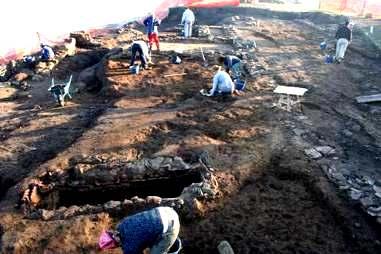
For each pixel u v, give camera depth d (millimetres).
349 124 10570
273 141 9578
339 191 7934
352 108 11492
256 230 7055
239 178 8305
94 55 18672
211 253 6629
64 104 13328
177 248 6195
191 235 6980
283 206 7660
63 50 18922
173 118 10867
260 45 17406
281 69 14273
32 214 7523
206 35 19031
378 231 7004
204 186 7855
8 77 17906
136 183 8578
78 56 18453
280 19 23234
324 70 14273
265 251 6621
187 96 12531
